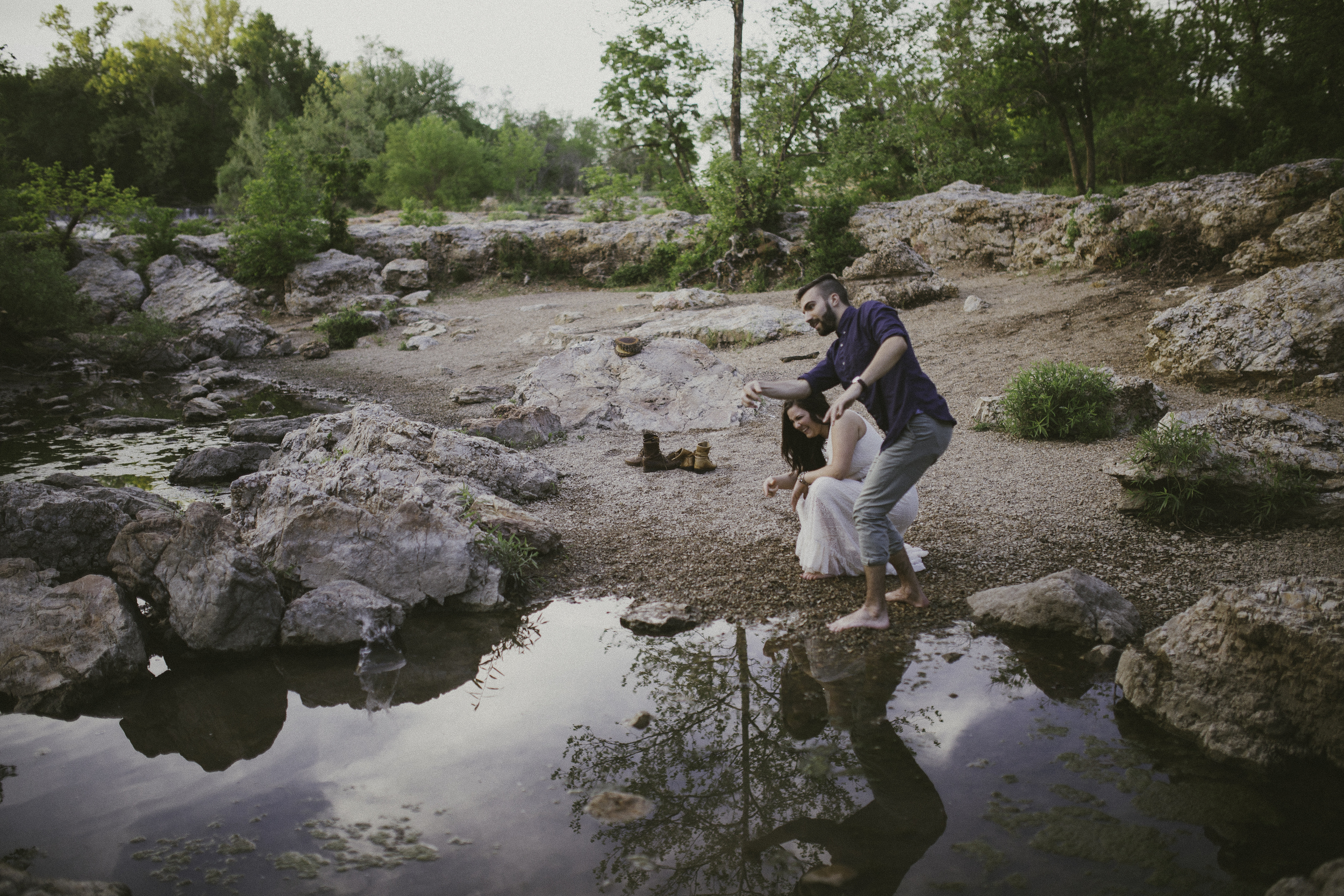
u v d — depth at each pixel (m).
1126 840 2.49
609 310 17.30
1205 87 27.22
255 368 15.53
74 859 2.52
